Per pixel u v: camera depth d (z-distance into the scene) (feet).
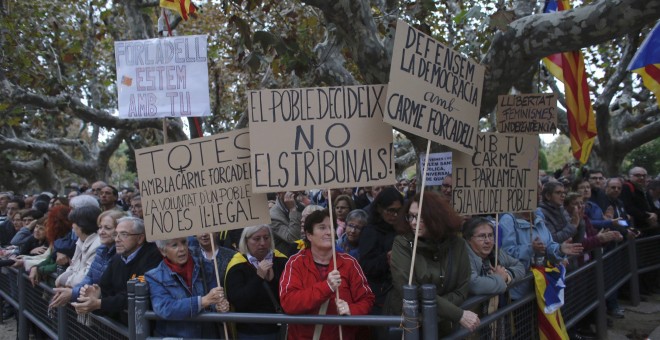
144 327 11.59
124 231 13.80
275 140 11.40
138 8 32.24
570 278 17.87
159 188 12.14
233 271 12.59
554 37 15.80
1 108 34.96
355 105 11.49
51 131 64.95
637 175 28.68
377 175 11.50
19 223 27.37
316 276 11.55
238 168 12.06
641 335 21.97
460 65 12.05
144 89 12.65
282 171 11.39
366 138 11.50
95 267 15.51
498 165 14.38
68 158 57.47
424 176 11.17
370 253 14.67
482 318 11.84
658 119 42.42
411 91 11.25
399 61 11.08
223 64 49.65
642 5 14.02
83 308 12.76
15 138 54.08
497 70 17.28
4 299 27.40
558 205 19.01
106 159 60.64
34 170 62.08
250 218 12.01
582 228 19.84
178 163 12.12
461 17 18.13
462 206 13.93
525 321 14.56
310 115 11.44
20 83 38.27
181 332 12.12
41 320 20.36
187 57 12.59
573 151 19.71
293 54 22.82
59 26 41.65
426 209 11.39
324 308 11.50
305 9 33.30
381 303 14.03
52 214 19.60
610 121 44.55
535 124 17.29
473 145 12.42
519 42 16.55
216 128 55.06
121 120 36.45
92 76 49.29
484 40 27.55
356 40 18.39
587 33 15.17
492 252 15.14
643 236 29.35
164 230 12.05
